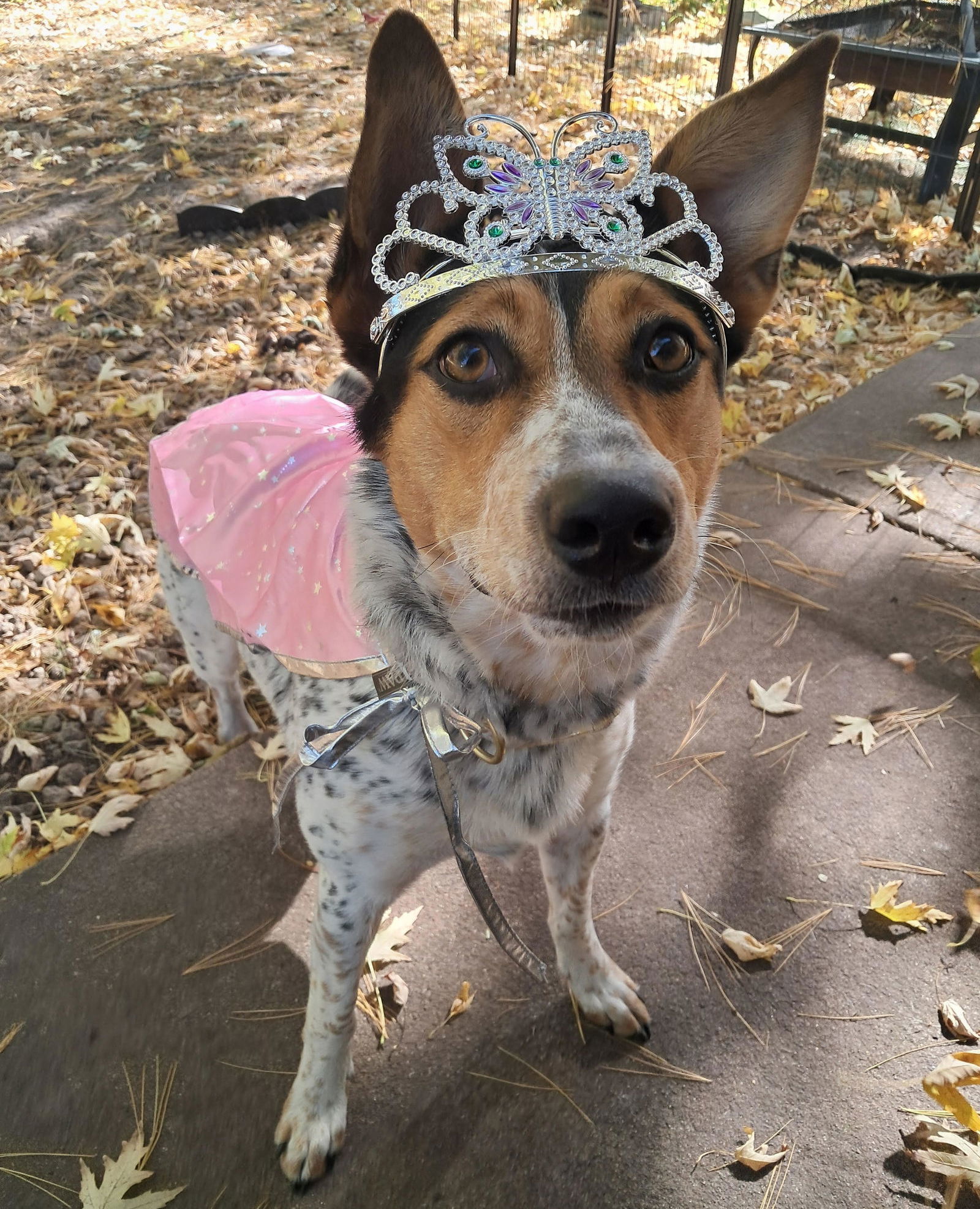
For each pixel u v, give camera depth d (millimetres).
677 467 297
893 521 678
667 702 560
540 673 317
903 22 1127
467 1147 372
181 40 1786
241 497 408
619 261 288
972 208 1093
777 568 647
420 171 320
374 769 323
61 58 1680
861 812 495
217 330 895
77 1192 360
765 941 441
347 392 467
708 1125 376
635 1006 409
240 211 1056
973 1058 385
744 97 320
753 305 356
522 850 389
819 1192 356
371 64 289
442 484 291
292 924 449
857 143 1279
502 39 1659
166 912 452
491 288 283
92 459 739
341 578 333
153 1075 394
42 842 490
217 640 489
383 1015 414
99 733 544
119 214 1104
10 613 608
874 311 968
